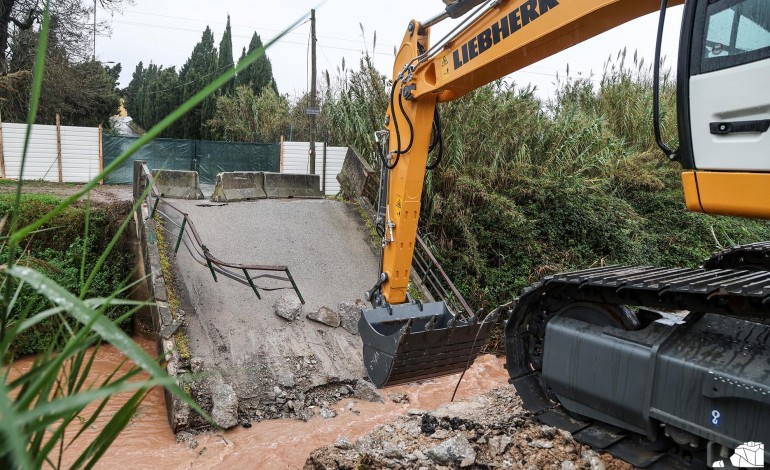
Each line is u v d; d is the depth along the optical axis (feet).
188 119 97.25
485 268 32.53
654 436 11.14
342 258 31.17
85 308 3.17
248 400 21.76
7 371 4.11
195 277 27.12
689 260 39.27
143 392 4.42
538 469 11.84
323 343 25.22
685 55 11.64
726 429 9.79
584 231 35.50
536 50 15.08
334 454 13.62
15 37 60.08
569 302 13.34
